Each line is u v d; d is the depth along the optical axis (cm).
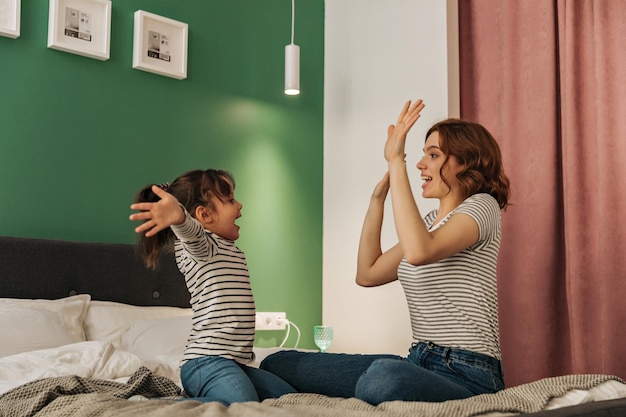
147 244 200
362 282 225
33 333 262
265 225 405
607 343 316
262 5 417
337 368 189
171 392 179
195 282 193
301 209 423
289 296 413
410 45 400
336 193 430
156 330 298
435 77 385
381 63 415
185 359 189
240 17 405
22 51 323
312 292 425
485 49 379
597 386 163
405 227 177
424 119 389
